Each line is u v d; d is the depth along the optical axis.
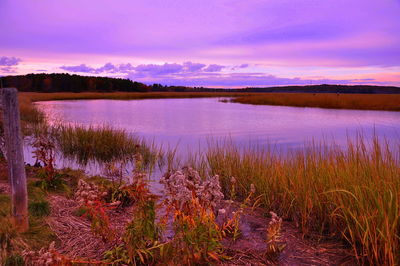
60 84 105.00
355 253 3.14
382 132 14.24
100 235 3.17
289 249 3.44
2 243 3.09
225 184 5.89
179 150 10.00
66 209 4.30
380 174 3.91
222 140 12.18
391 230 2.95
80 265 2.89
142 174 3.03
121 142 9.90
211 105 41.88
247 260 3.15
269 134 14.16
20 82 98.19
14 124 3.26
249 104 43.62
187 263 2.86
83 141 9.79
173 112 28.98
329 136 13.23
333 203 3.83
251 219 4.34
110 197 4.70
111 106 39.38
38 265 2.66
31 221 3.68
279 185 4.85
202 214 2.88
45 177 5.39
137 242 2.89
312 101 37.59
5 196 4.41
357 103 34.12
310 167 4.70
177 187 2.76
